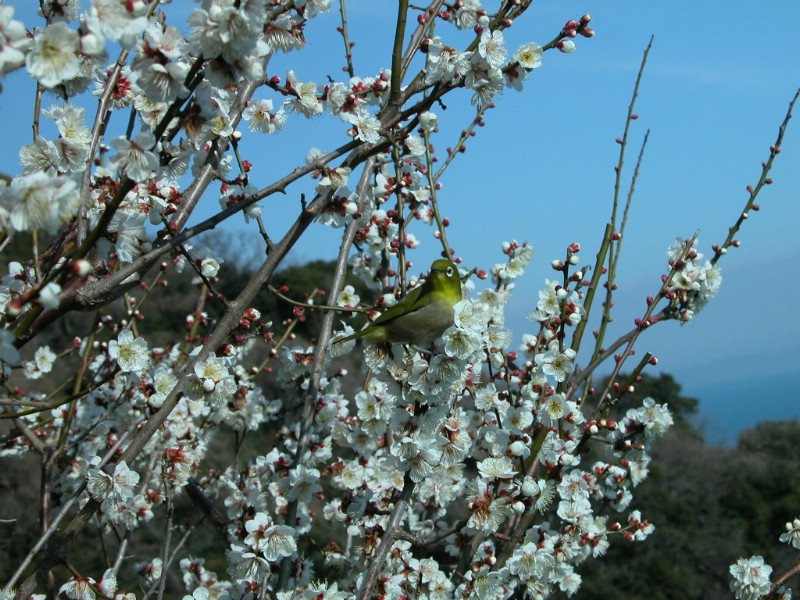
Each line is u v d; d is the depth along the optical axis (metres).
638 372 4.11
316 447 4.71
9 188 1.85
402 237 3.60
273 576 4.18
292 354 4.79
